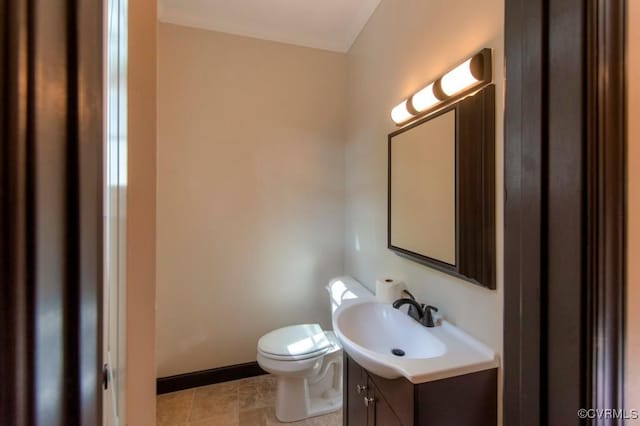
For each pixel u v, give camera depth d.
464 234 1.16
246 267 2.27
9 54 0.23
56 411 0.27
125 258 0.73
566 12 0.49
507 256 0.61
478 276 1.10
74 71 0.28
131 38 0.74
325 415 1.93
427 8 1.40
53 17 0.26
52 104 0.26
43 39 0.25
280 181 2.32
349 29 2.24
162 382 2.14
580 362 0.47
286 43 2.31
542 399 0.53
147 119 0.75
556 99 0.50
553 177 0.51
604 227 0.47
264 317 2.32
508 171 0.61
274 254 2.32
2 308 0.24
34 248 0.25
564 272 0.49
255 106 2.26
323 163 2.41
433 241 1.35
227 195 2.22
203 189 2.18
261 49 2.26
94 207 0.31
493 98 1.05
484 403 1.03
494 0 1.04
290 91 2.33
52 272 0.26
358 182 2.20
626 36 0.48
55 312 0.27
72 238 0.28
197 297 2.19
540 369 0.53
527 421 0.56
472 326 1.15
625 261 0.48
